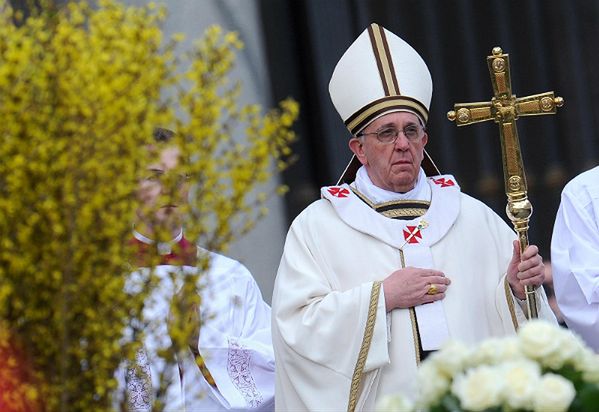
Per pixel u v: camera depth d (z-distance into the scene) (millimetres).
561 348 7543
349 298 13195
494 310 13711
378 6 21406
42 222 8016
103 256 8102
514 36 21828
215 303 14203
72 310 8125
